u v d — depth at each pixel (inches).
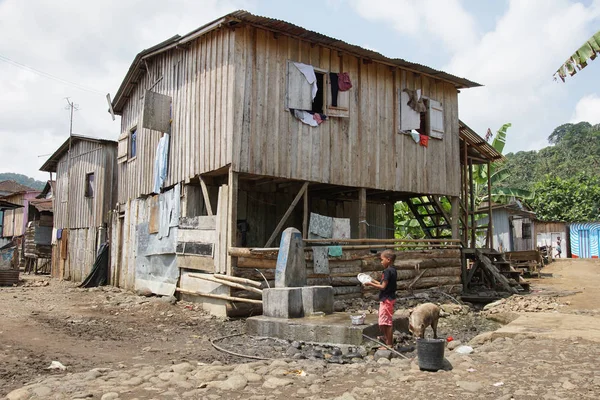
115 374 223.6
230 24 439.8
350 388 200.5
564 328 313.6
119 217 681.0
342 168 506.6
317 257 466.9
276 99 461.4
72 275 844.6
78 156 874.1
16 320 379.6
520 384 191.6
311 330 310.2
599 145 2183.8
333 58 508.4
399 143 562.3
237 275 422.9
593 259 1133.1
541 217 1569.9
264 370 231.5
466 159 668.1
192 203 500.4
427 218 863.1
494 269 621.3
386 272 291.4
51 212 1064.8
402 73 572.1
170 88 547.8
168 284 511.2
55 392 194.9
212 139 457.1
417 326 283.7
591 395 175.2
